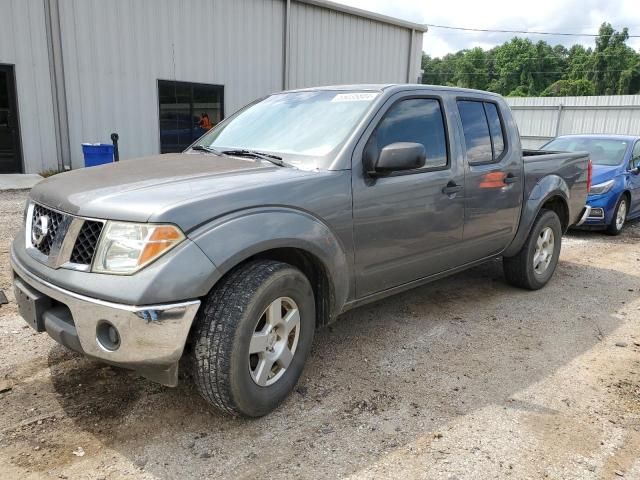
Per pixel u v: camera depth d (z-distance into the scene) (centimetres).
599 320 471
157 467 254
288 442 277
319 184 312
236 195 276
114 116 1300
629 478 257
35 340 380
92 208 261
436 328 437
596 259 704
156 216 248
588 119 2659
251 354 281
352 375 351
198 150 403
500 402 323
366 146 343
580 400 329
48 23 1173
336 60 1739
